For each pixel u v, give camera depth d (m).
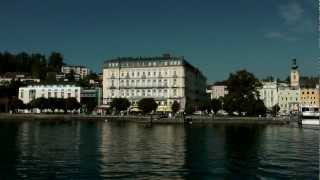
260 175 51.66
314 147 81.31
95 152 71.75
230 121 195.38
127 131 127.94
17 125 160.12
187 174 52.00
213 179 49.38
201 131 130.50
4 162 60.00
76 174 51.47
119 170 54.16
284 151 74.56
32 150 74.19
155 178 49.59
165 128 147.62
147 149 76.69
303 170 54.84
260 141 94.50
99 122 192.25
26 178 49.28
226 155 68.69
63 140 93.88
